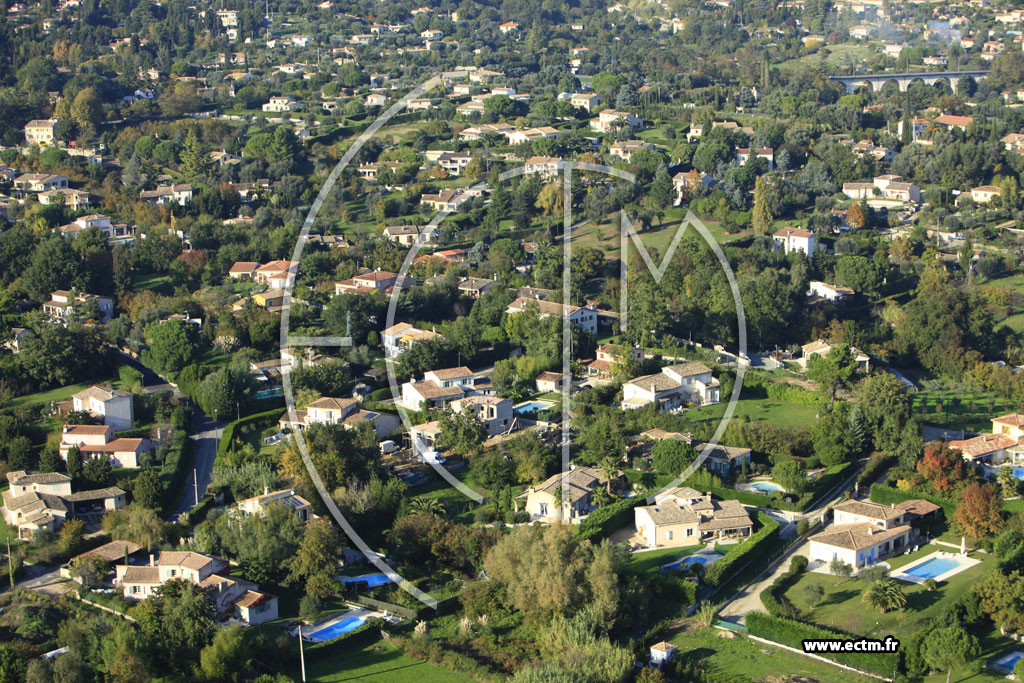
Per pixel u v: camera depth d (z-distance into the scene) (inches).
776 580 5152.6
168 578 5019.7
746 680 4338.1
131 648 4473.4
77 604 5009.8
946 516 5674.2
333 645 4640.8
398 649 4672.7
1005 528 5423.2
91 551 5383.9
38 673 4367.6
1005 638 4699.8
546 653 4586.6
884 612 4857.3
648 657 4566.9
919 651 4461.1
